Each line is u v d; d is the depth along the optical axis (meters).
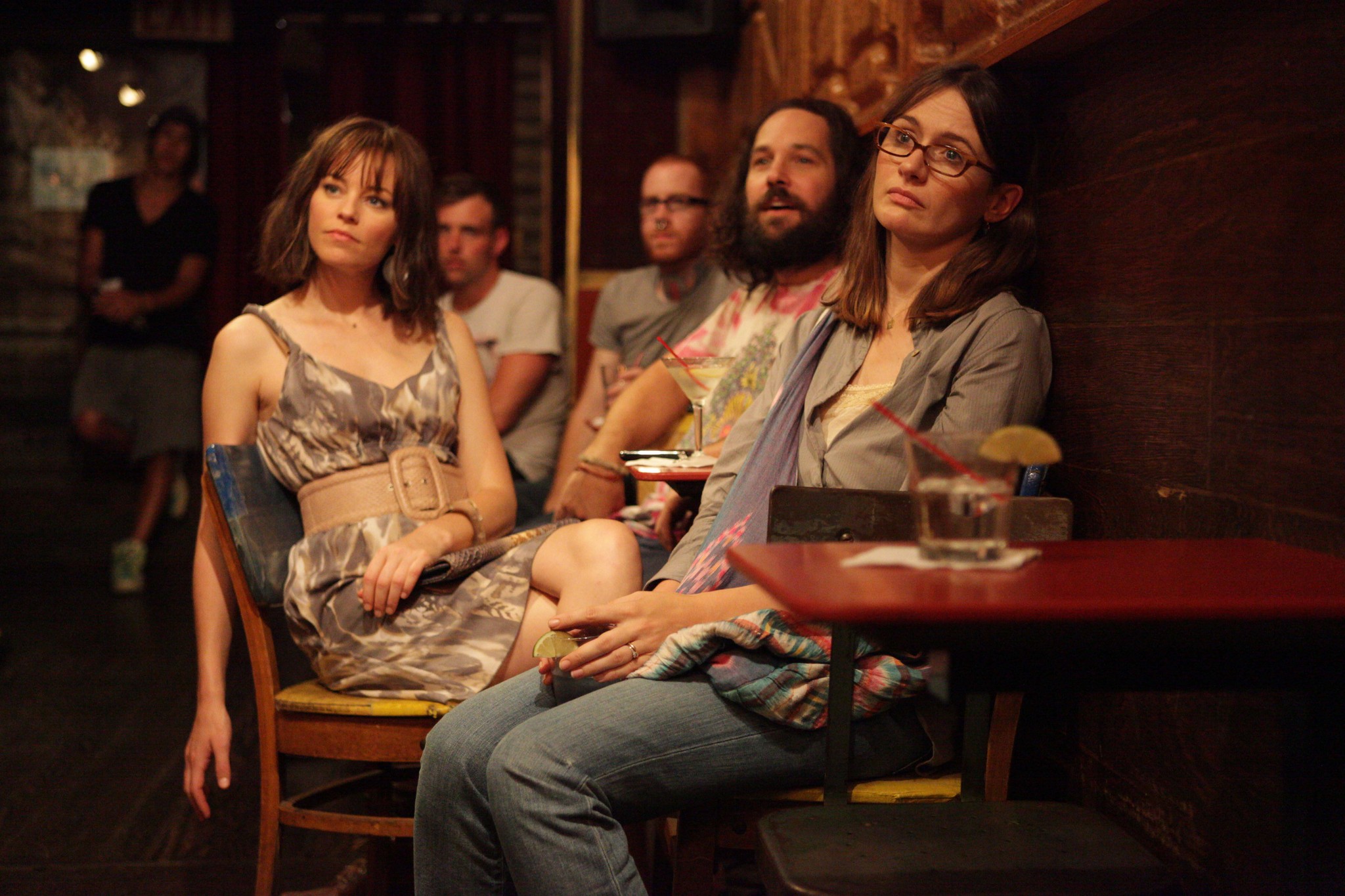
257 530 1.86
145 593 4.96
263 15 5.48
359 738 1.79
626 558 1.87
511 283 3.76
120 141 6.23
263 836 1.82
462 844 1.59
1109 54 1.74
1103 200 1.76
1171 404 1.58
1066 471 1.89
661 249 3.48
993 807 1.40
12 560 5.62
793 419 1.84
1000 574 1.11
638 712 1.48
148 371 5.12
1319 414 1.28
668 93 5.02
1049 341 1.81
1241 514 1.42
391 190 2.07
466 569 1.88
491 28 5.41
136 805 2.66
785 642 1.50
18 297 6.20
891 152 1.80
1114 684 1.07
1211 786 1.48
